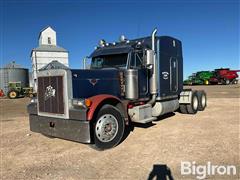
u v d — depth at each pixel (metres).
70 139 5.73
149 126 8.46
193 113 10.89
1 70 35.19
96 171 4.69
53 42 40.59
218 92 25.00
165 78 8.98
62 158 5.49
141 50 7.73
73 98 5.82
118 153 5.71
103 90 6.59
